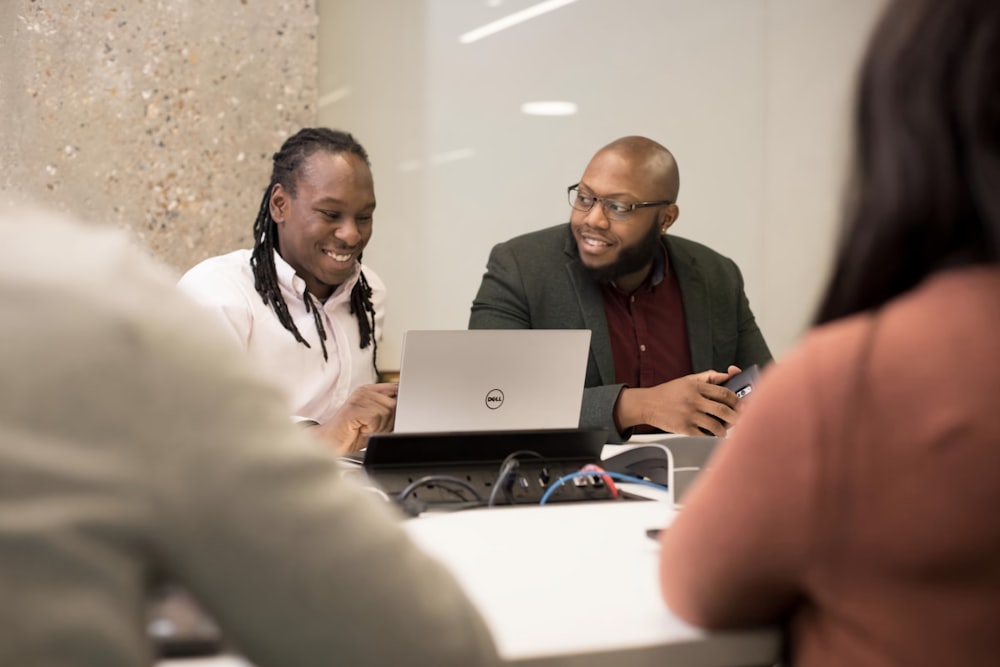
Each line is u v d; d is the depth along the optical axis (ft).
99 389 1.83
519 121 12.50
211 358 1.94
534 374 6.23
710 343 9.24
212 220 11.12
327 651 2.04
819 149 13.73
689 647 2.95
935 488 2.36
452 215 12.28
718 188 13.42
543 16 12.52
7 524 1.77
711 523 2.69
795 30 13.55
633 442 7.77
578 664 2.87
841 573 2.52
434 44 12.11
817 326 2.67
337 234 8.07
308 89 11.40
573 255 9.11
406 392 5.98
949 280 2.45
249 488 1.92
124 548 1.85
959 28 2.37
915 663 2.47
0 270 1.87
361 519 2.09
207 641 2.76
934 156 2.38
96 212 10.74
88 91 10.68
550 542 4.32
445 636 2.16
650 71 13.02
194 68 10.96
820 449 2.46
